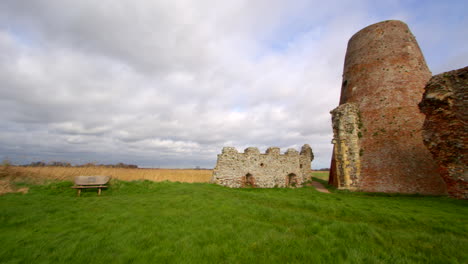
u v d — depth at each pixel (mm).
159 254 4457
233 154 20828
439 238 5586
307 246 4941
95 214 7691
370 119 18906
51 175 15789
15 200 9773
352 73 21922
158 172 20984
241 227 6332
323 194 15625
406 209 9672
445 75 12312
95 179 13023
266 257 4398
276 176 22250
